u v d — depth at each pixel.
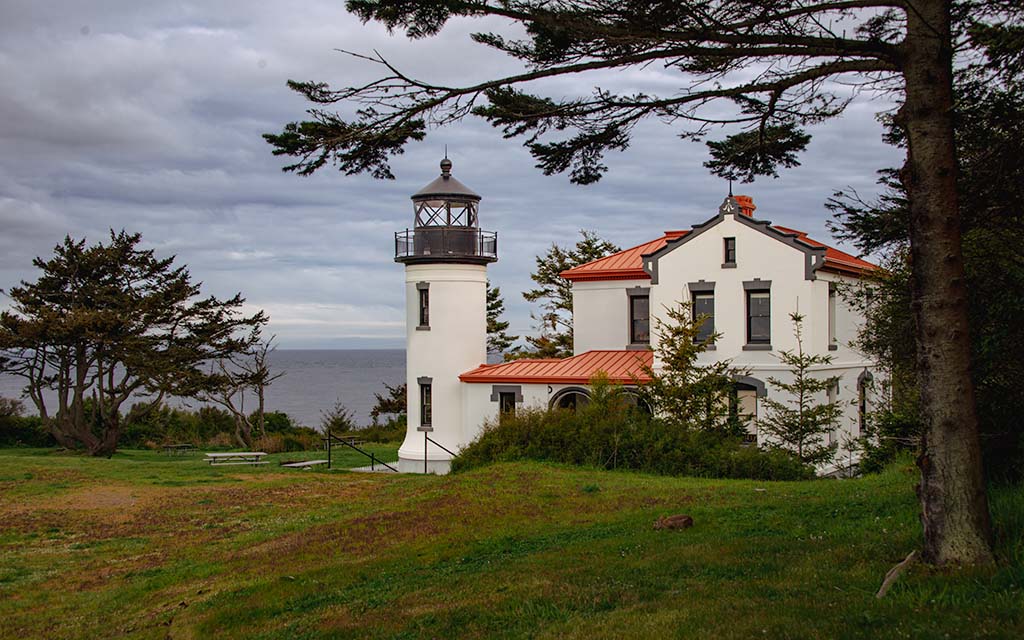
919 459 9.87
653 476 22.58
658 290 31.03
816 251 28.12
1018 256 12.98
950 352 9.57
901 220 13.34
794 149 12.97
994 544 9.54
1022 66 9.55
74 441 42.75
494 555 13.66
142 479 27.27
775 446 24.38
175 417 51.94
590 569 11.72
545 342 50.97
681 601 9.66
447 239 35.91
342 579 13.19
